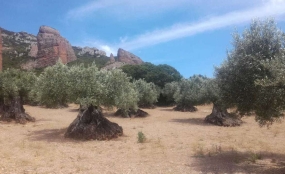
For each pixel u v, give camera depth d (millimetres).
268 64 7785
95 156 11109
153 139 15414
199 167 9305
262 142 14383
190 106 37344
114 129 15906
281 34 8734
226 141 14883
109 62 97438
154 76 57625
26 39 124125
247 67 8797
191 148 12875
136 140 15062
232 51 9492
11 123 21344
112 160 10398
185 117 29219
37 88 16109
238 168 9164
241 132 18438
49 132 17578
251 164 9742
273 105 8234
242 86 9195
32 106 39781
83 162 10000
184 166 9453
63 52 94688
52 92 15500
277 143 14180
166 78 58000
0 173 8305
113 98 16062
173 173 8555
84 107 15969
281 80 7137
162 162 10062
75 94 15133
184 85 35750
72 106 41312
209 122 23422
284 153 11711
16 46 109562
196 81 34219
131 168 9148
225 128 20609
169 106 52281
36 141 14312
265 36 8844
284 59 7848
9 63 87188
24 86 22188
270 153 11695
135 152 11961
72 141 14531
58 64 15766
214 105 23750
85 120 15719
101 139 15000
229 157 10922
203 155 11297
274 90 7895
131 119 26828
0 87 22047
